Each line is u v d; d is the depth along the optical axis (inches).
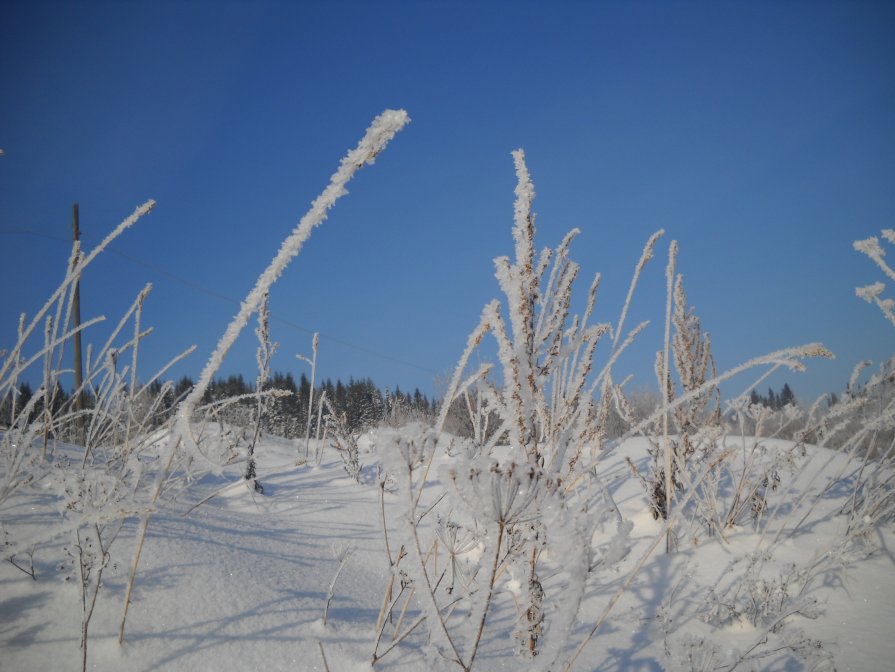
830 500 173.0
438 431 67.3
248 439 207.8
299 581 101.1
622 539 61.5
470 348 70.4
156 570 87.8
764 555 116.6
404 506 61.1
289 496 177.8
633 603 116.0
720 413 167.6
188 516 118.3
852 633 101.3
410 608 102.2
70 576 79.8
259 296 51.2
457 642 90.5
